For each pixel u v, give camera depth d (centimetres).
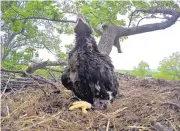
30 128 89
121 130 92
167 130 89
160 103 109
